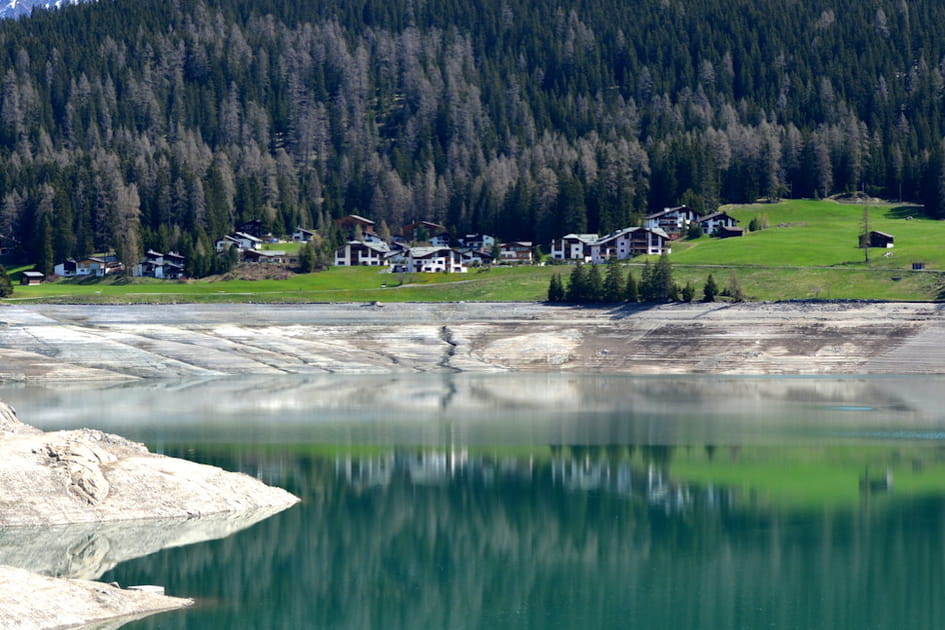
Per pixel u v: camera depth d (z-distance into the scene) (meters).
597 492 128.88
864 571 100.69
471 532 112.81
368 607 91.00
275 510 118.81
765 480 135.12
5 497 108.00
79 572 94.94
